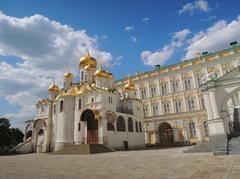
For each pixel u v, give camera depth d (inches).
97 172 525.0
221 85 945.5
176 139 2028.8
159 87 2269.9
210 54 1994.3
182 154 884.0
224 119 923.4
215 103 932.6
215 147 794.8
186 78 2107.5
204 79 1042.1
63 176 486.0
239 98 1478.8
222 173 420.2
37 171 585.9
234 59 1840.6
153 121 2209.6
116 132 1669.5
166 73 2236.7
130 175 459.5
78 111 1739.7
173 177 412.2
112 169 563.5
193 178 392.2
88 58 2167.8
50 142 1908.2
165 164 601.9
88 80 2101.4
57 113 1852.9
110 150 1435.8
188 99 2055.9
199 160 639.8
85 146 1352.1
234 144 796.0
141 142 1988.2
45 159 1017.5
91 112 1621.6
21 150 1925.4
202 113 1916.8
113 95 1834.4
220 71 1894.7
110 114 1647.4
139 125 2046.0
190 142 1942.7
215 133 903.7
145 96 2359.7
